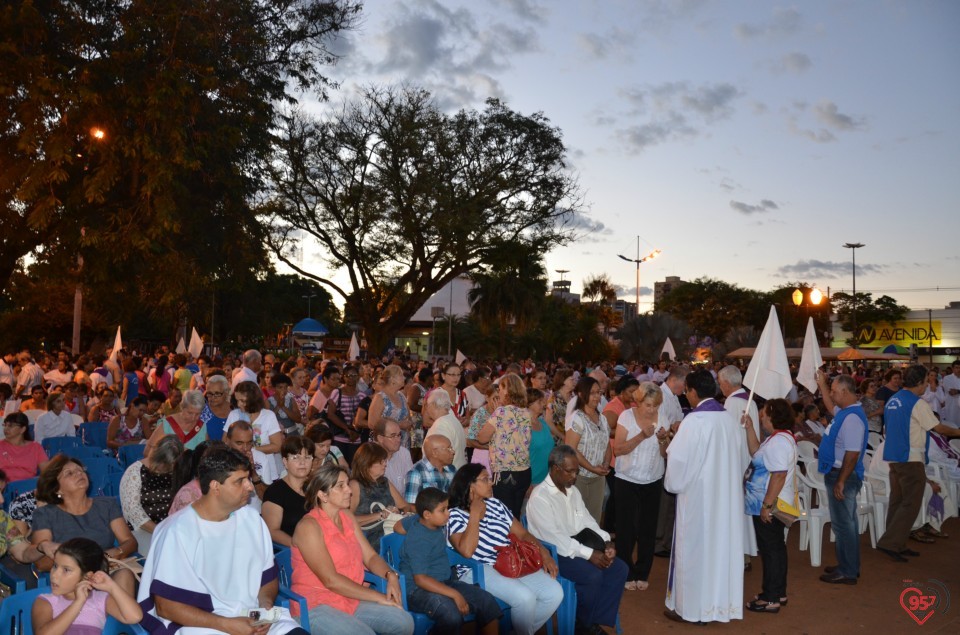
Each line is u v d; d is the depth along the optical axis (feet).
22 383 53.83
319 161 95.91
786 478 21.49
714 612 20.45
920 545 29.89
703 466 20.48
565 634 19.31
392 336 108.68
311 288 321.52
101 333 160.15
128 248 56.18
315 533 15.87
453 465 24.26
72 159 53.57
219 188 63.98
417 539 17.57
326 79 72.74
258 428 24.31
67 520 17.35
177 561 13.28
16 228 57.93
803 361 29.09
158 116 51.96
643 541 23.86
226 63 61.16
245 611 13.80
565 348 182.50
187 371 49.93
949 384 58.03
